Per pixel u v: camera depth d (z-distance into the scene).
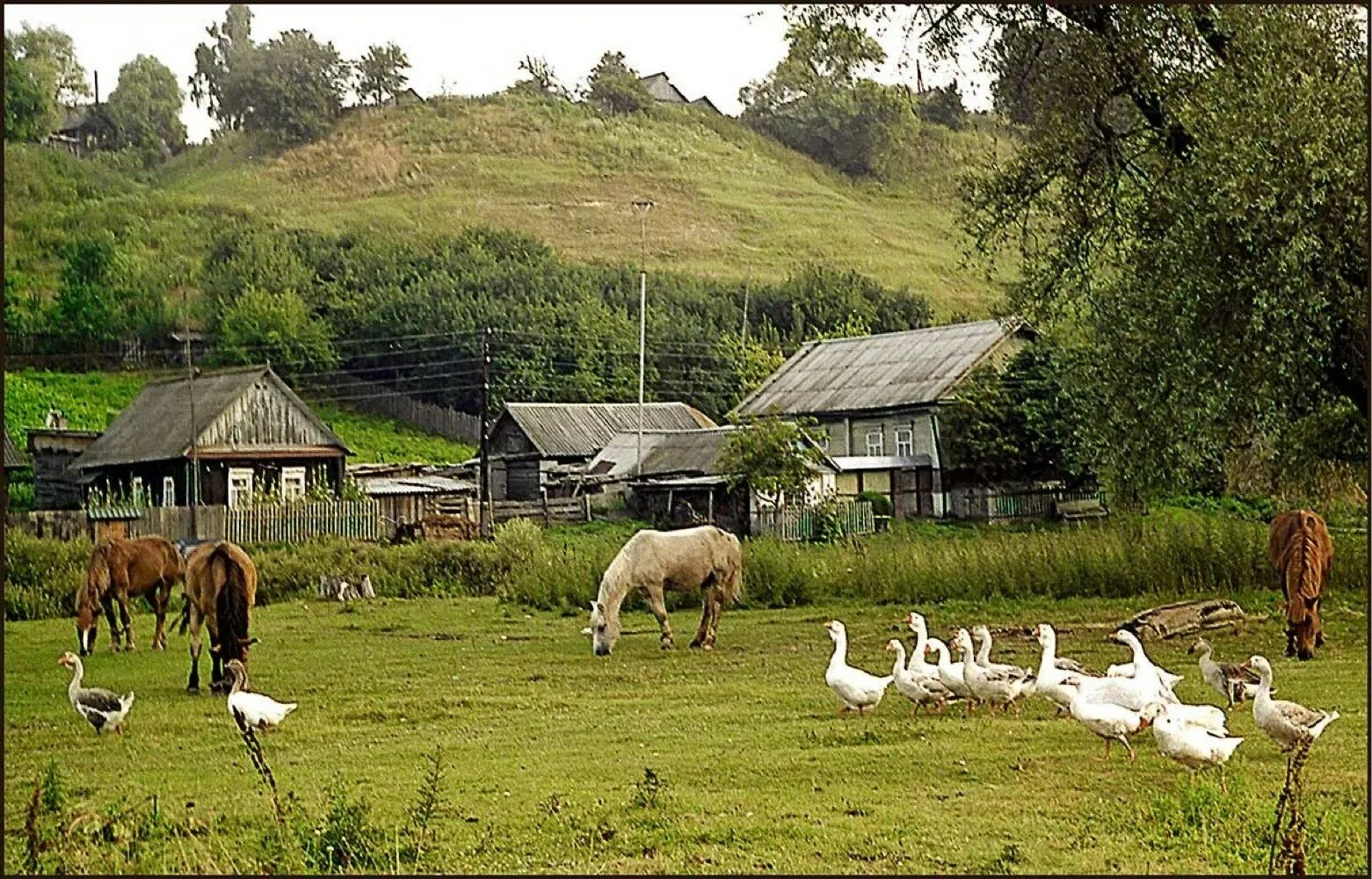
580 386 72.75
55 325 72.00
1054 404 52.22
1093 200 25.62
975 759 12.39
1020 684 14.52
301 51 114.94
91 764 13.31
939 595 27.67
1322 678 17.00
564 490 57.19
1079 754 12.53
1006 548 28.45
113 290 74.81
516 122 119.25
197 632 18.08
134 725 15.39
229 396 54.16
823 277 84.31
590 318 75.38
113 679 19.47
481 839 10.05
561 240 100.62
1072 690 13.30
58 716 16.19
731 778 11.96
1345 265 21.39
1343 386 22.97
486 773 12.45
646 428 62.44
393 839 9.94
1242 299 21.62
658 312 79.25
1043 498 52.94
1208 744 11.14
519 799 11.35
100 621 27.67
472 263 81.50
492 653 21.89
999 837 9.91
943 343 57.97
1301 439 24.84
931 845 9.73
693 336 77.44
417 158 110.62
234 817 10.89
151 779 12.56
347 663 20.80
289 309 74.31
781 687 17.33
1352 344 22.23
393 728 15.03
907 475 53.91
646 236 102.50
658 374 74.44
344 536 43.62
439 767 11.80
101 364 71.81
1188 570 26.56
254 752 10.80
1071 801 10.88
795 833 10.06
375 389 73.69
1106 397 25.09
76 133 106.19
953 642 21.03
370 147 109.69
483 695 17.25
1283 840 8.98
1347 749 12.73
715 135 125.12
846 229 106.94
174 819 10.63
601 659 20.86
